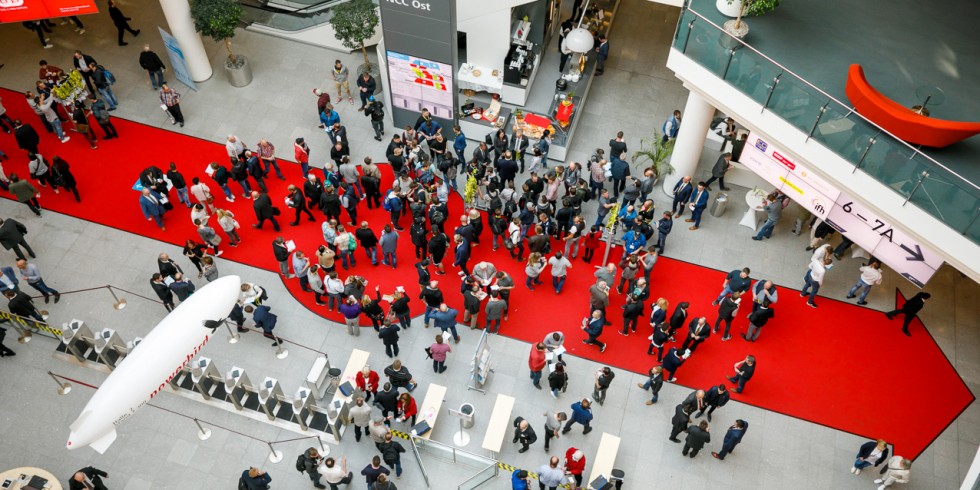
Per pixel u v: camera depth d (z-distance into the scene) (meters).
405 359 15.56
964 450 14.40
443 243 16.09
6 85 20.41
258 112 20.17
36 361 15.41
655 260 15.80
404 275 16.92
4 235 16.08
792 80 13.69
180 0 18.89
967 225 12.39
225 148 19.30
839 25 15.49
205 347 15.65
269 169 18.69
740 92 14.72
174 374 13.81
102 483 13.41
